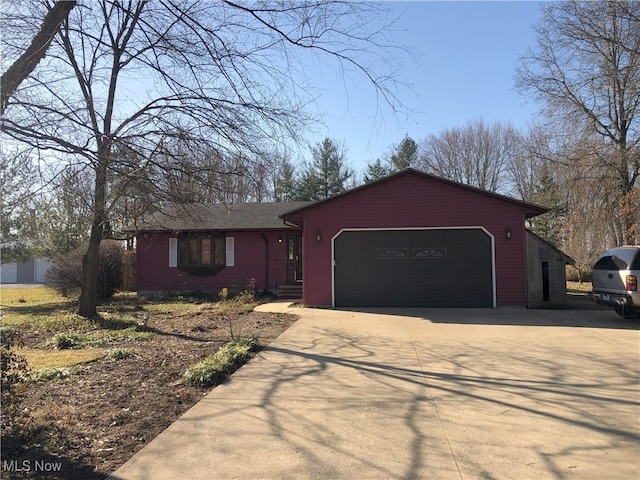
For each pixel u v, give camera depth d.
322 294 13.49
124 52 7.04
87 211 8.28
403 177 13.26
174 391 5.27
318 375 5.95
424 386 5.43
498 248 12.89
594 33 18.73
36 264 40.81
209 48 5.80
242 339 8.02
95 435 3.96
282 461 3.47
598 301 10.88
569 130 19.75
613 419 4.32
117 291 18.89
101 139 5.48
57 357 7.10
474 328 9.62
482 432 4.02
